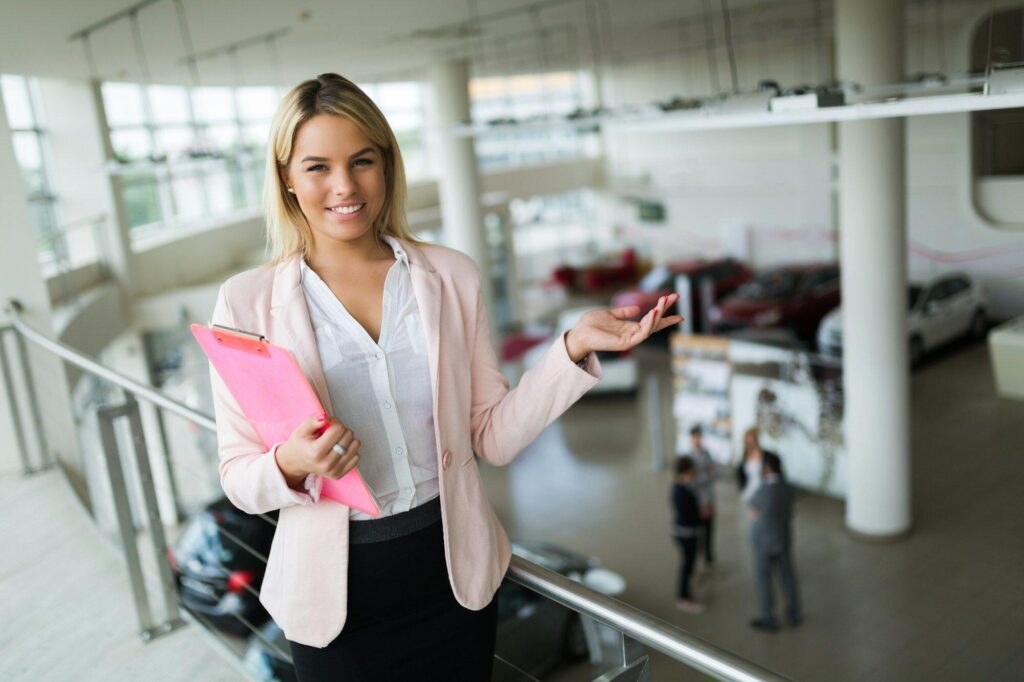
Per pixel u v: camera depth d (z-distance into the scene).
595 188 20.25
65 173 10.90
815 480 8.23
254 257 13.98
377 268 1.22
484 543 1.27
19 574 3.32
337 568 1.20
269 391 1.08
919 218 12.65
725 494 8.67
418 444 1.22
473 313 1.27
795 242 16.77
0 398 5.06
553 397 1.20
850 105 4.39
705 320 13.72
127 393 2.72
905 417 7.13
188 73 10.67
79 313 8.85
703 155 18.03
